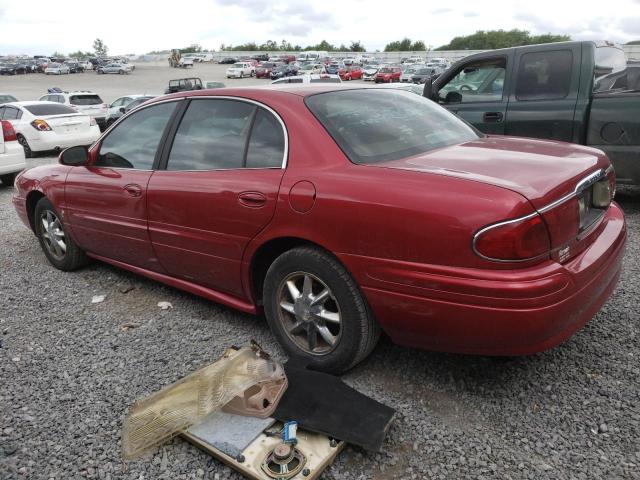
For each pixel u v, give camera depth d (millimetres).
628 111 5383
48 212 4762
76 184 4266
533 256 2301
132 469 2371
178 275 3730
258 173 3043
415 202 2438
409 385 2891
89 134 14227
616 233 2955
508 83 6070
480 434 2500
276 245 3068
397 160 2812
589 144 5656
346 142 2885
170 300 4125
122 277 4648
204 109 3498
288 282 2996
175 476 2324
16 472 2373
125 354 3340
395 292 2537
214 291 3584
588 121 5621
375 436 2342
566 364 3020
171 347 3400
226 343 3418
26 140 13586
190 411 2547
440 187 2434
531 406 2680
